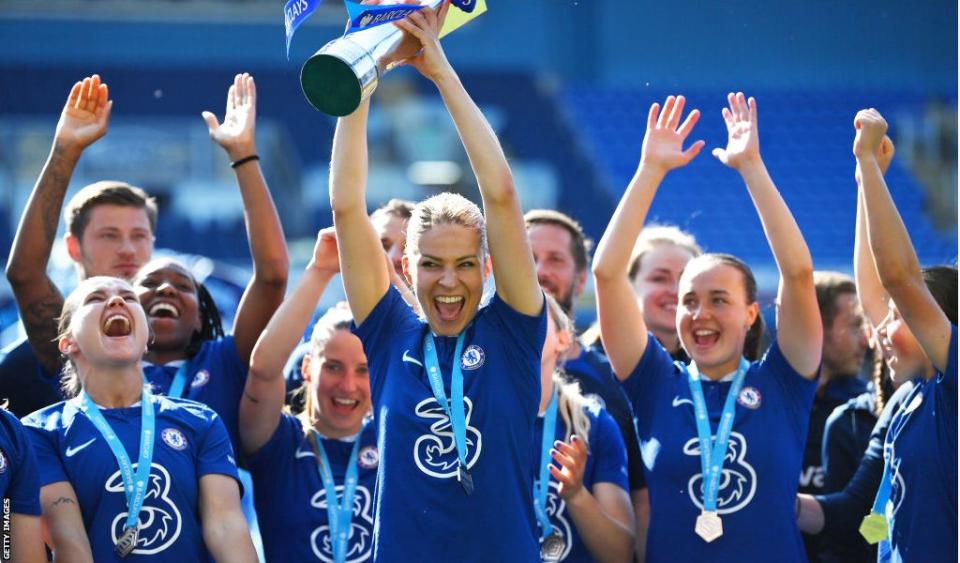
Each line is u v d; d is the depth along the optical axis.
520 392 7.29
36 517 7.51
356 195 7.37
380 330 7.60
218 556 7.78
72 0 38.59
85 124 9.40
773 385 8.75
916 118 37.88
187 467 7.97
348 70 6.20
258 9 39.06
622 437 9.55
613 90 39.28
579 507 8.59
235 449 9.33
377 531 7.18
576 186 37.03
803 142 37.34
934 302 8.30
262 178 9.70
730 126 9.03
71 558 7.50
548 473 9.10
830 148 37.25
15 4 38.38
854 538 9.73
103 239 10.44
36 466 7.58
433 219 7.34
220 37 38.91
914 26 40.16
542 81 39.47
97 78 9.46
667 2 40.41
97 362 8.06
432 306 7.35
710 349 8.89
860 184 9.05
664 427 8.77
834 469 10.08
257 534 9.95
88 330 8.05
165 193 35.94
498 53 40.38
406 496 7.13
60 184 9.34
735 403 8.73
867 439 10.05
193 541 7.84
